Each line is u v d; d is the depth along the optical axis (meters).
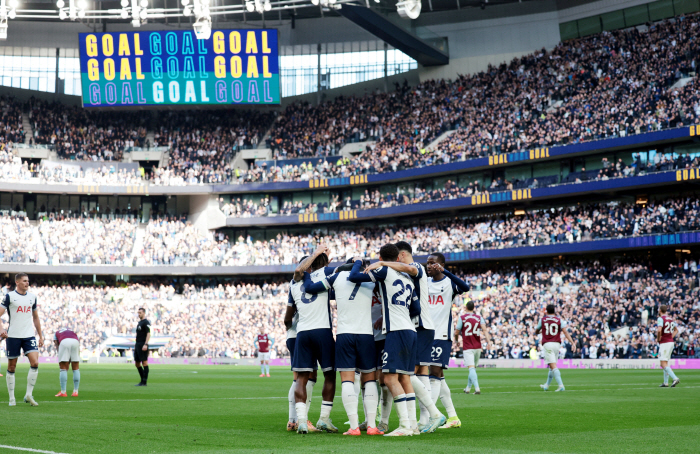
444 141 54.88
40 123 60.84
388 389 9.66
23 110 61.38
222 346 49.00
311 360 9.32
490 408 13.04
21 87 62.72
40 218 58.50
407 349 9.02
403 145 56.84
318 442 8.20
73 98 63.81
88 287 56.41
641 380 23.39
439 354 10.17
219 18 62.22
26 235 56.22
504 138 51.41
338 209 57.88
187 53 56.47
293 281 9.68
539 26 58.22
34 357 12.91
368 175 55.66
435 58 59.28
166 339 45.97
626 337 38.41
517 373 29.75
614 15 55.25
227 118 63.41
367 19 52.00
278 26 64.19
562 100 52.06
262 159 61.62
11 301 12.72
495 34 59.25
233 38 56.16
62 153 60.19
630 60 50.59
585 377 25.58
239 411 12.35
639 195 47.53
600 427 9.97
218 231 61.16
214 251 58.09
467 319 17.28
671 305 39.34
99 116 63.03
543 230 47.88
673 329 19.83
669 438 8.71
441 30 60.62
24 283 12.83
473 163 51.41
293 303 9.73
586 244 45.19
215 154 61.78
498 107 54.53
